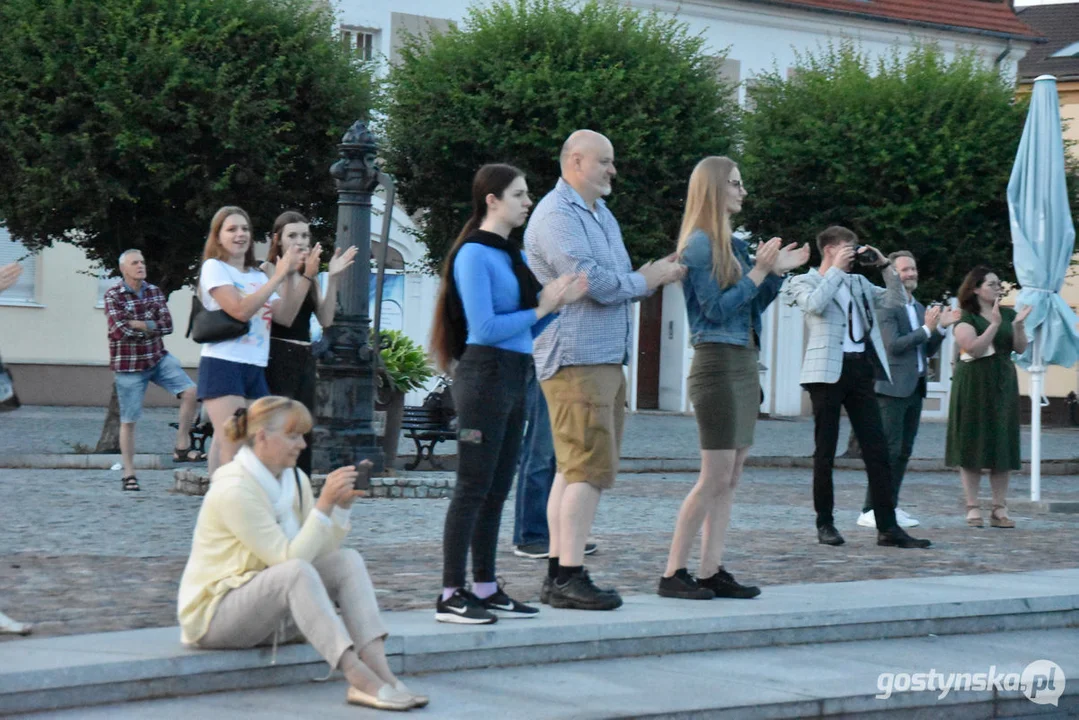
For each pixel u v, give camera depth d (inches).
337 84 687.7
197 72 644.1
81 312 1023.0
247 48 673.0
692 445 874.1
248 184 668.1
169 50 637.9
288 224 362.6
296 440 212.2
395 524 395.9
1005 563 348.5
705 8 1216.2
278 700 200.4
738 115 814.5
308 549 203.2
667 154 748.6
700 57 782.5
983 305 443.8
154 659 199.5
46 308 1013.8
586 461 254.5
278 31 673.0
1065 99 1635.1
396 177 775.7
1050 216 514.3
